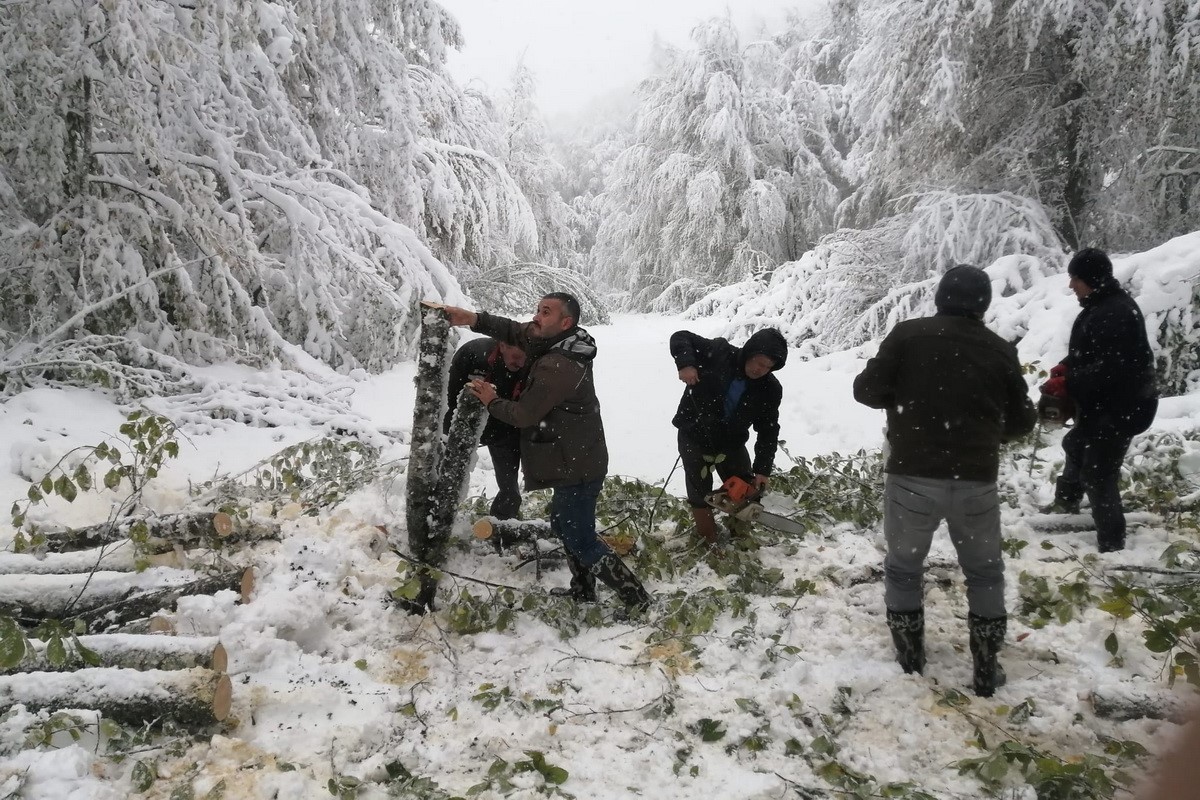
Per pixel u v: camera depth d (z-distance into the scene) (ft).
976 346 10.55
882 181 54.39
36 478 17.71
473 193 53.21
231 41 28.30
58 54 27.17
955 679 11.21
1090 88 42.78
